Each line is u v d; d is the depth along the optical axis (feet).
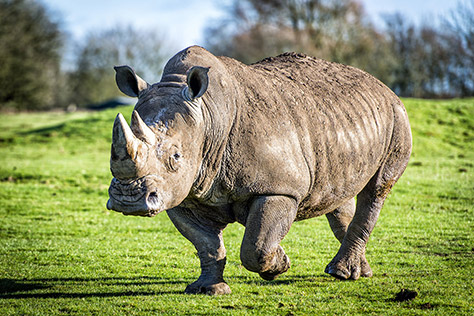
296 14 633.20
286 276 97.09
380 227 142.92
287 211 73.77
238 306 75.72
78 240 132.26
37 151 321.52
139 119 62.85
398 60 637.30
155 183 62.64
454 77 643.04
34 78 607.78
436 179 213.25
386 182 92.17
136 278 96.84
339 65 95.96
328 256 114.32
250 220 72.59
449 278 92.43
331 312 73.67
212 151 70.64
